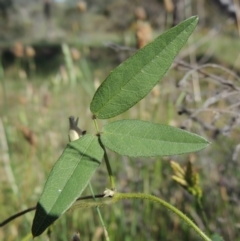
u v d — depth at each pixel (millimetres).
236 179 407
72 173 126
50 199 120
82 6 576
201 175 422
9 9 2922
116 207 408
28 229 394
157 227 412
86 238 401
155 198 150
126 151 131
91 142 134
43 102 542
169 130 130
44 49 2293
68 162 128
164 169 444
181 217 151
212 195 404
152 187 412
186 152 127
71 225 421
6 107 463
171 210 151
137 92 139
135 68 139
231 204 392
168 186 430
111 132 135
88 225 409
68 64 506
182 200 415
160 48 138
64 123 609
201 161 432
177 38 137
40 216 118
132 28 439
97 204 146
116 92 140
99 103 140
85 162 129
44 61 2115
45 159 476
